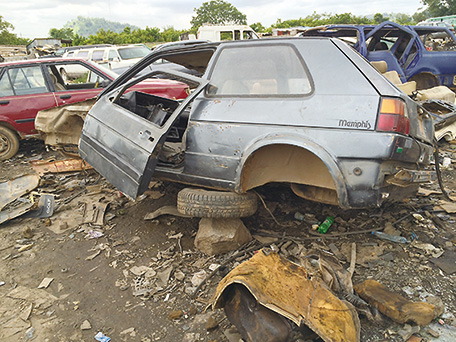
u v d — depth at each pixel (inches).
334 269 98.9
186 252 125.8
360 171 103.4
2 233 148.0
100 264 123.3
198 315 97.2
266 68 120.0
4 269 123.4
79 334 93.2
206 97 126.0
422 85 333.7
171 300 103.7
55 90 250.7
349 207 106.3
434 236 128.3
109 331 93.8
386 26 320.2
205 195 119.4
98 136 144.2
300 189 128.4
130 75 167.8
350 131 103.1
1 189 179.3
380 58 323.9
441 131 246.1
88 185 195.5
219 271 113.5
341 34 355.9
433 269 110.0
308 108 108.7
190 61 171.8
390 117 100.5
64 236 143.4
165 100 197.5
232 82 124.1
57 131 200.5
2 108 238.1
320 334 70.7
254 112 115.2
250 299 80.1
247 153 113.7
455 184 177.9
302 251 117.8
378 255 118.0
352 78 107.4
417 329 87.4
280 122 110.7
